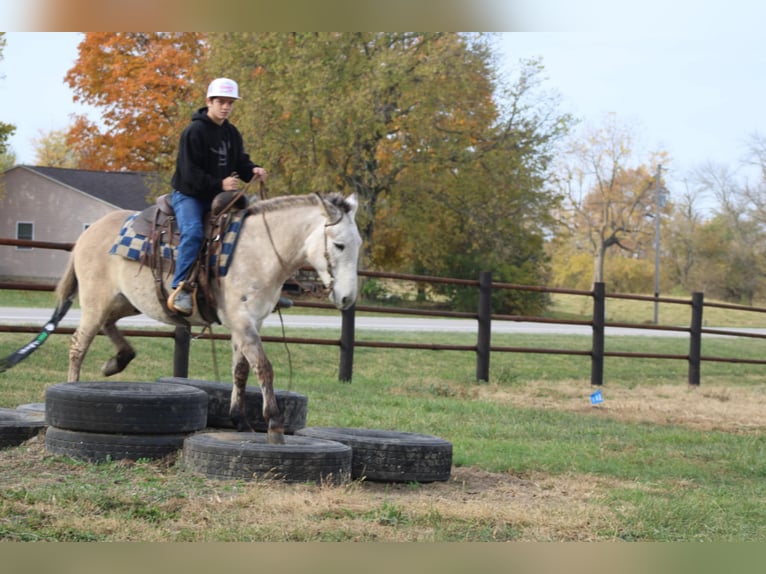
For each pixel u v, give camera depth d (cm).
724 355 2644
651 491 749
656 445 1004
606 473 822
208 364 1458
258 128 3653
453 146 3956
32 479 621
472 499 676
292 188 3850
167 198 798
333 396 1213
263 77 3744
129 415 691
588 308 5644
